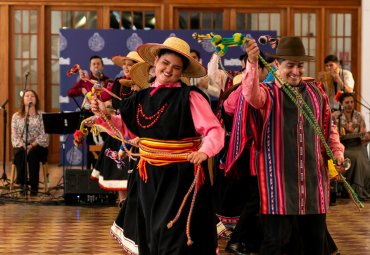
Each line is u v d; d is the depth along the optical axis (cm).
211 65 732
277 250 486
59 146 1517
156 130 456
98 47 1388
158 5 1495
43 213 896
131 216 493
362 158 1030
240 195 688
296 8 1509
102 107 480
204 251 455
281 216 488
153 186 460
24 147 1084
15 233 761
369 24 1506
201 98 453
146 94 466
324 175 494
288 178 483
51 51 1520
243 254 626
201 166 455
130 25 1499
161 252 450
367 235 754
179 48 459
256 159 492
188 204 451
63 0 1502
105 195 965
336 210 926
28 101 1084
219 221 654
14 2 1498
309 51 1518
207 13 1507
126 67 779
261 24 1511
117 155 589
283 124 483
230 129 597
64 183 966
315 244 498
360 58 1509
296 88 492
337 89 1132
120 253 660
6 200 999
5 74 1507
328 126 497
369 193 1049
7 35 1502
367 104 1377
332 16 1515
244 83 466
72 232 768
